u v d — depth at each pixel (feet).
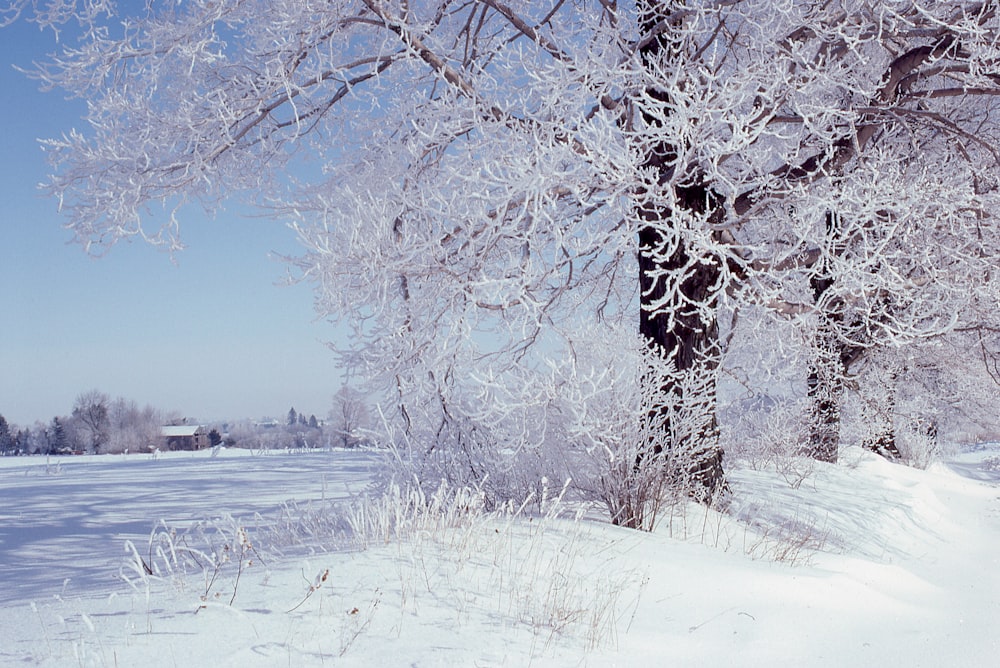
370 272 19.70
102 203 22.65
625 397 20.92
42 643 9.87
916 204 23.99
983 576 23.77
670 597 14.61
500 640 11.10
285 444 232.32
